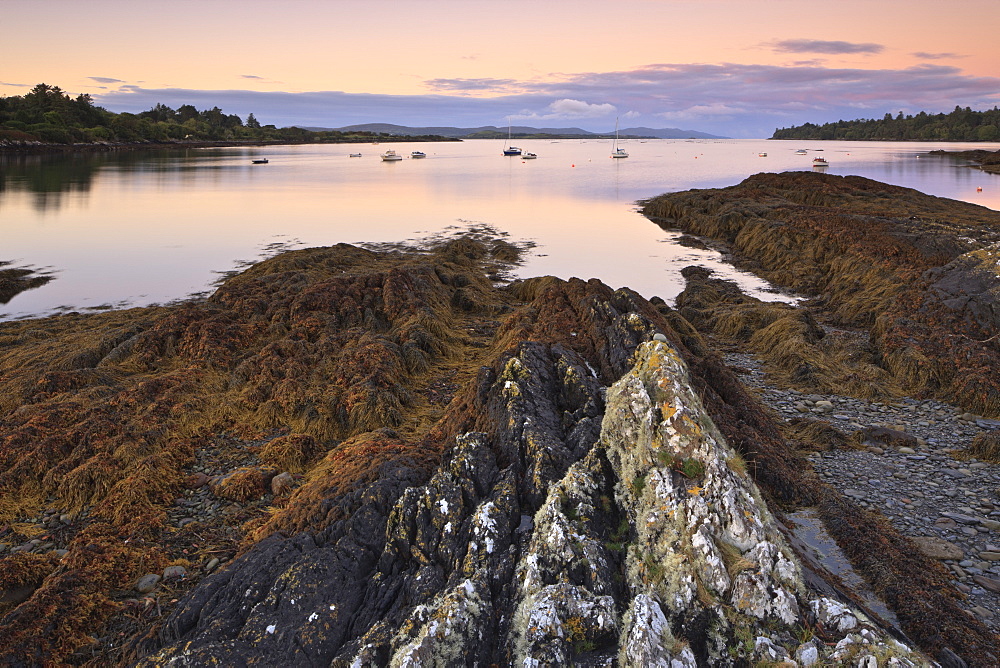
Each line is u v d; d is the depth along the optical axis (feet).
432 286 89.86
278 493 42.78
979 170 341.62
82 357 63.98
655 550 25.30
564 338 53.62
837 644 21.91
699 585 23.49
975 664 25.95
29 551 37.58
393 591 27.30
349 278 83.71
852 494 41.14
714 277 110.22
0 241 138.51
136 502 40.86
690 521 25.14
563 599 23.84
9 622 29.84
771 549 24.32
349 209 193.88
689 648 21.97
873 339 70.79
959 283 73.72
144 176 302.86
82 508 41.78
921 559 33.53
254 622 26.16
